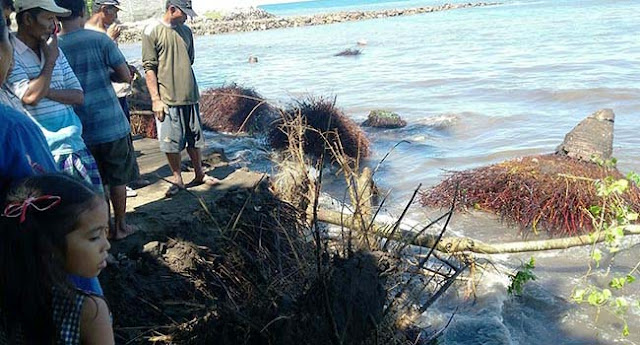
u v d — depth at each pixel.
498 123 13.40
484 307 5.88
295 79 21.50
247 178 6.24
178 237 4.96
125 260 4.57
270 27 56.59
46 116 3.71
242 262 4.80
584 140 8.95
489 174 8.62
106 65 4.59
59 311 2.06
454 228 7.89
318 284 4.13
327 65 25.03
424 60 24.33
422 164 10.76
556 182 8.02
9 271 1.98
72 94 3.86
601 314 5.89
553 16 43.31
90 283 2.40
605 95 15.34
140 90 11.23
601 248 7.07
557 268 6.77
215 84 21.20
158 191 6.00
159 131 5.86
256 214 5.56
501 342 5.35
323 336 4.02
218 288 4.68
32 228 1.98
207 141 12.12
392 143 12.24
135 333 4.18
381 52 28.42
